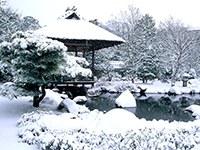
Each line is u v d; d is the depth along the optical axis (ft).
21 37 20.48
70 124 14.97
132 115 14.67
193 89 62.95
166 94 58.90
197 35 74.08
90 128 14.93
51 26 53.93
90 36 48.70
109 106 37.06
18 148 12.44
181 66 79.82
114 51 97.71
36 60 20.36
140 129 13.23
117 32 78.33
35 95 21.91
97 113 26.25
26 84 22.33
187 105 41.22
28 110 22.36
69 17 62.54
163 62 83.82
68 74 23.09
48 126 14.35
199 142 12.25
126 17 74.69
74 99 40.24
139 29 76.74
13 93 19.88
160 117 30.01
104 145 10.95
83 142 11.55
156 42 84.69
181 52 66.54
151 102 44.32
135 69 71.92
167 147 11.18
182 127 14.35
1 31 57.93
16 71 20.39
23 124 16.14
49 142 11.84
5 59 21.06
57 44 19.66
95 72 87.15
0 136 14.51
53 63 21.07
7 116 19.89
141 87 60.29
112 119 13.87
